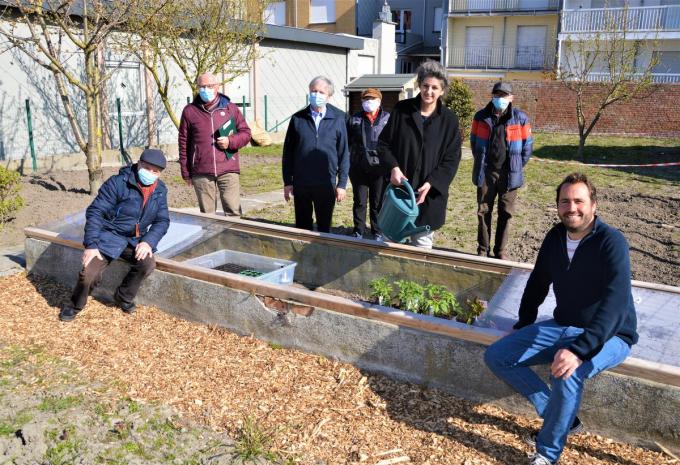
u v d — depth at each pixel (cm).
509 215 617
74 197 916
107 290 510
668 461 299
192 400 359
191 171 620
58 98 1198
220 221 579
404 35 3497
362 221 703
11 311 489
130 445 313
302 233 532
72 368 395
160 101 1428
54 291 534
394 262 488
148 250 464
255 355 411
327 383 377
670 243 751
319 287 532
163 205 491
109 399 357
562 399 286
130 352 418
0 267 595
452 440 322
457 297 457
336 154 585
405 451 313
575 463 302
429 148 452
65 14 822
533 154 1666
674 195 1062
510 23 2941
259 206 909
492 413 345
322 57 1969
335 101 2066
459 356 353
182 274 461
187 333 446
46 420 331
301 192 582
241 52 1516
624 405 310
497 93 585
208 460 302
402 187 456
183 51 1180
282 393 367
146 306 489
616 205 991
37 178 1057
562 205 299
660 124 2056
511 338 318
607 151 1719
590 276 298
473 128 616
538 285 332
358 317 383
